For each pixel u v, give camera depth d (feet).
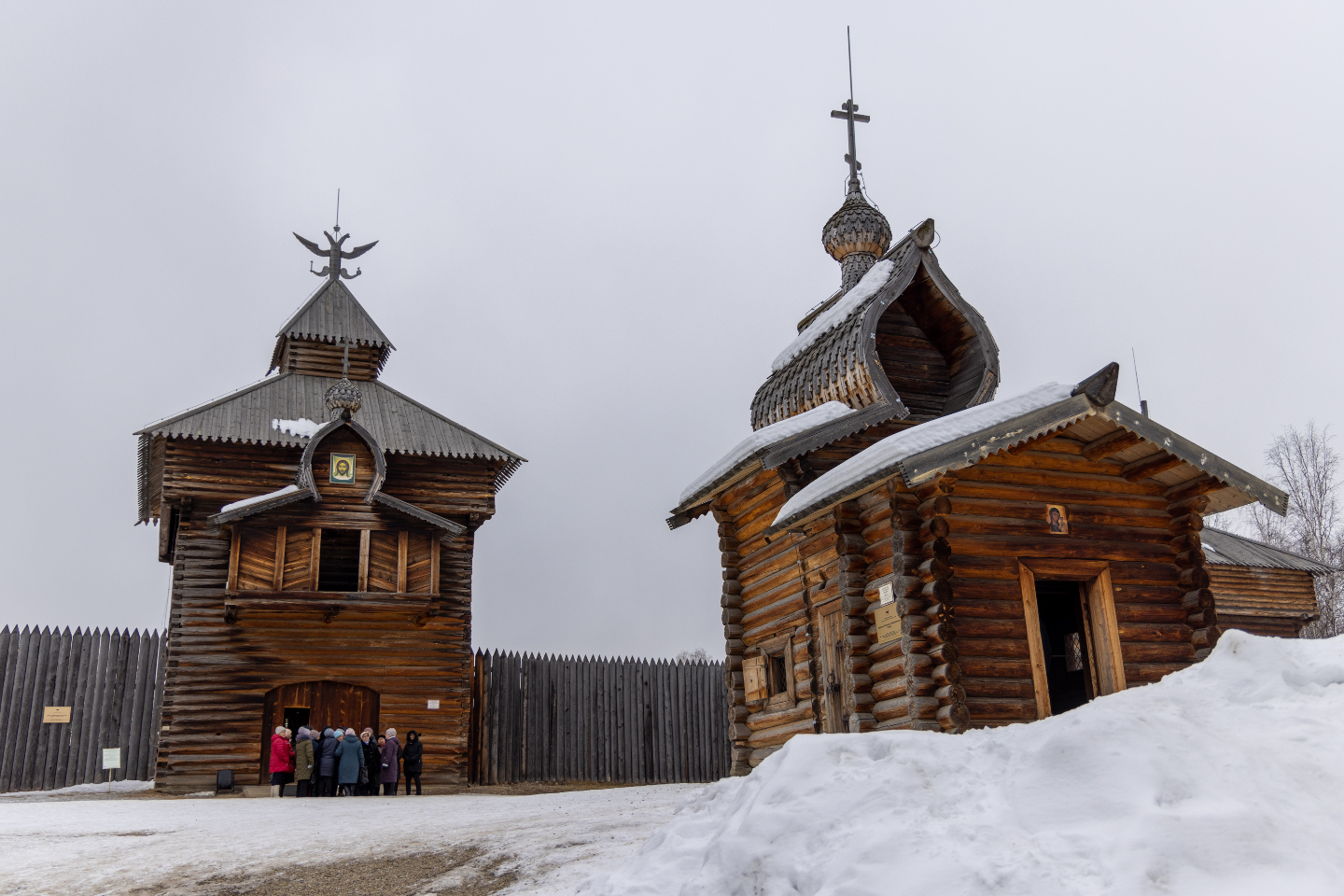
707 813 26.96
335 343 105.91
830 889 19.51
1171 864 17.84
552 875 29.12
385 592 86.22
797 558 48.55
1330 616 129.80
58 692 87.04
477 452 97.66
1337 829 19.04
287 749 74.74
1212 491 43.06
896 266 56.75
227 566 87.76
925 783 22.50
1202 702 25.49
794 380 59.77
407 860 34.04
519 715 100.12
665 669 107.86
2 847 38.68
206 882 31.68
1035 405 39.78
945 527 39.24
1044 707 38.96
